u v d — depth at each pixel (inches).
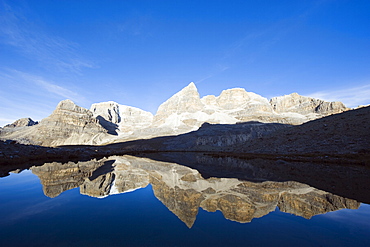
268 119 6028.5
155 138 5812.0
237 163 1470.2
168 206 407.2
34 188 564.4
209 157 2253.9
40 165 1147.9
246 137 4101.9
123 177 792.9
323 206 395.9
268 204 413.4
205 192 527.5
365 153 1376.7
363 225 299.4
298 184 621.6
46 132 6402.6
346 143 1707.7
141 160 1786.4
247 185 613.3
